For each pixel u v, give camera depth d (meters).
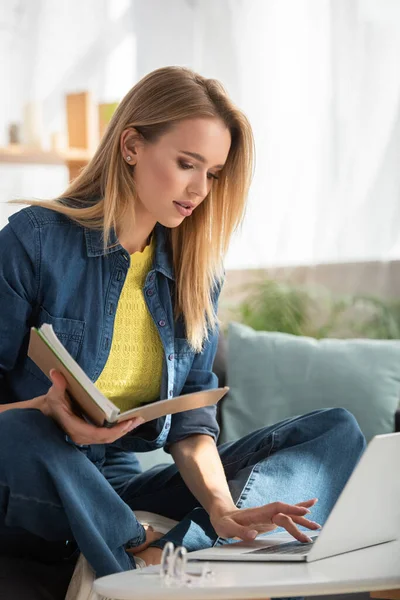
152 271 2.08
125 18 4.36
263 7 4.11
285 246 4.09
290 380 2.88
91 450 2.04
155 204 1.97
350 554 1.53
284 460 2.03
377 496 1.55
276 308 3.98
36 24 4.33
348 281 3.96
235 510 1.82
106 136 2.04
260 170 4.12
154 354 2.09
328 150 3.99
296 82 4.05
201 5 4.25
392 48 3.85
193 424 2.12
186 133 1.92
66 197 2.06
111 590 1.38
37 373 1.96
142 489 2.17
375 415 2.80
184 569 1.42
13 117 4.32
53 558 1.95
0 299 1.91
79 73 4.36
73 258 1.97
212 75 4.23
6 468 1.66
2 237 1.95
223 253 2.16
